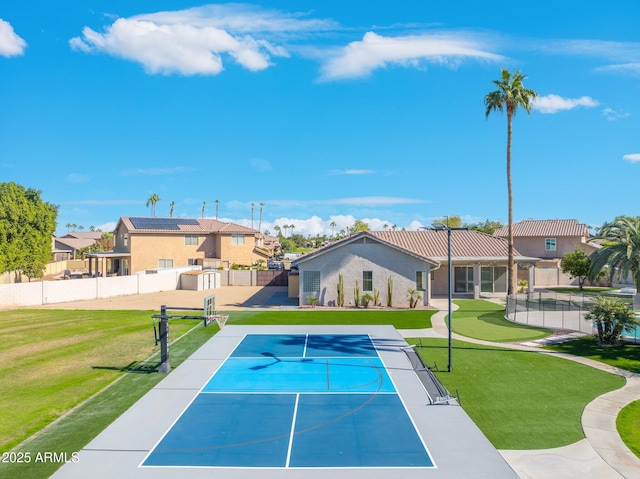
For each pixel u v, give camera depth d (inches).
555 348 957.8
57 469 484.4
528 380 759.7
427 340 1039.6
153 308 1521.9
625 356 891.4
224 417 616.7
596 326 1033.5
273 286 2239.2
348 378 773.9
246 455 514.0
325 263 1510.8
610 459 500.7
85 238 4379.9
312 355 917.2
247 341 1035.3
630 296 1434.5
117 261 2645.2
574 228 2469.2
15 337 1079.6
